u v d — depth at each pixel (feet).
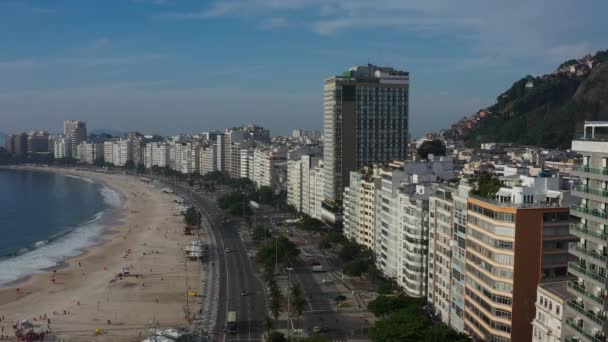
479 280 642.63
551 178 652.48
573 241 595.06
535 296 591.78
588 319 460.55
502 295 598.75
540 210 589.73
